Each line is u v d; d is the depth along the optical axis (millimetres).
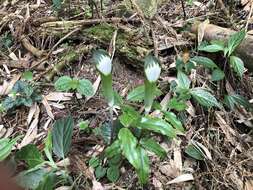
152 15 708
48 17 750
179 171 542
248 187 535
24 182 482
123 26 706
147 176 472
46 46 714
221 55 646
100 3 765
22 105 621
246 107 602
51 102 625
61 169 525
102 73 470
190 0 774
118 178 527
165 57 668
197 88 598
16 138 519
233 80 639
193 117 599
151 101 487
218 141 578
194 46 682
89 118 601
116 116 591
